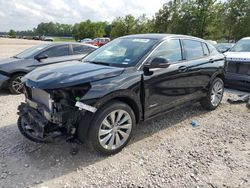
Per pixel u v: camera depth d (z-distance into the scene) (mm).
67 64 4312
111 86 3637
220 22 34188
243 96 6844
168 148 4070
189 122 5168
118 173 3393
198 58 5324
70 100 3412
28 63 7410
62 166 3510
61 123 3387
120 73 3865
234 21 34125
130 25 43750
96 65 4145
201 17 33562
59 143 4090
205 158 3783
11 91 7281
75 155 3775
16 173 3332
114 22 46438
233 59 7492
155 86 4289
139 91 4043
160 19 38188
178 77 4719
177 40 4930
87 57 4863
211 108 5840
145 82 4102
